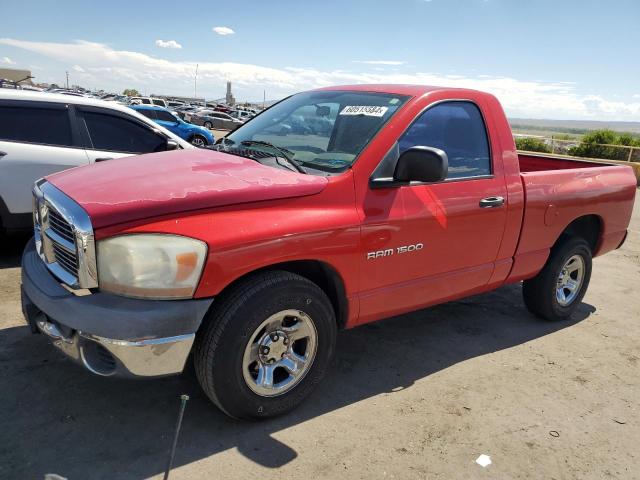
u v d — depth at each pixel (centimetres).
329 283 321
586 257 491
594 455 303
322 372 317
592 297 586
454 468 280
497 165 392
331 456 280
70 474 251
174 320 253
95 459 263
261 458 274
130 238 248
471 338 447
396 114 338
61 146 561
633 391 379
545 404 352
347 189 307
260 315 277
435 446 297
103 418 296
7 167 531
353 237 307
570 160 570
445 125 365
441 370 386
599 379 393
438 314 494
